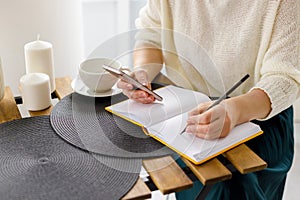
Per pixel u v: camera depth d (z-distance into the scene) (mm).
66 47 1823
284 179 1474
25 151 1093
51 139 1141
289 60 1259
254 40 1345
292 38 1257
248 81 1428
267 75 1283
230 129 1142
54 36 1775
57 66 1846
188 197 1440
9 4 1644
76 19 1794
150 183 1025
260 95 1228
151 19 1585
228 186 1267
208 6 1405
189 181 1007
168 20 1529
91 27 2252
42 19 1721
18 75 1775
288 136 1416
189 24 1472
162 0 1491
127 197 955
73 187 976
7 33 1689
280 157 1390
